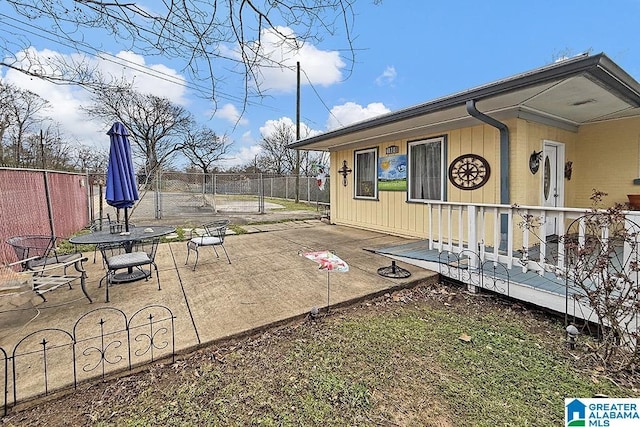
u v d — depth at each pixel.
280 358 2.52
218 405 1.99
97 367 2.27
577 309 3.00
